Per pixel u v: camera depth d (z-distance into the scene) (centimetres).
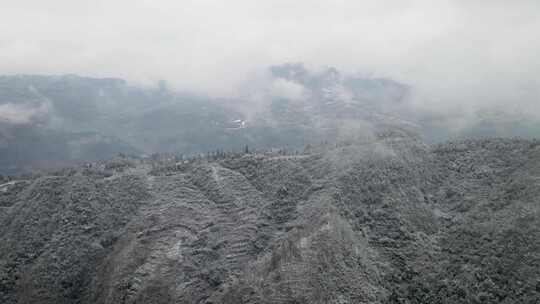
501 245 8962
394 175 11888
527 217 9188
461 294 8369
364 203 11025
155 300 9806
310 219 10338
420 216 10738
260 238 10988
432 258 9431
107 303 10069
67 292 10919
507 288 8181
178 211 12212
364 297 8044
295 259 8719
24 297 10775
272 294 8250
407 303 8325
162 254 10744
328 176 12288
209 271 10338
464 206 10881
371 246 9650
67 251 11725
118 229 12412
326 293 7988
